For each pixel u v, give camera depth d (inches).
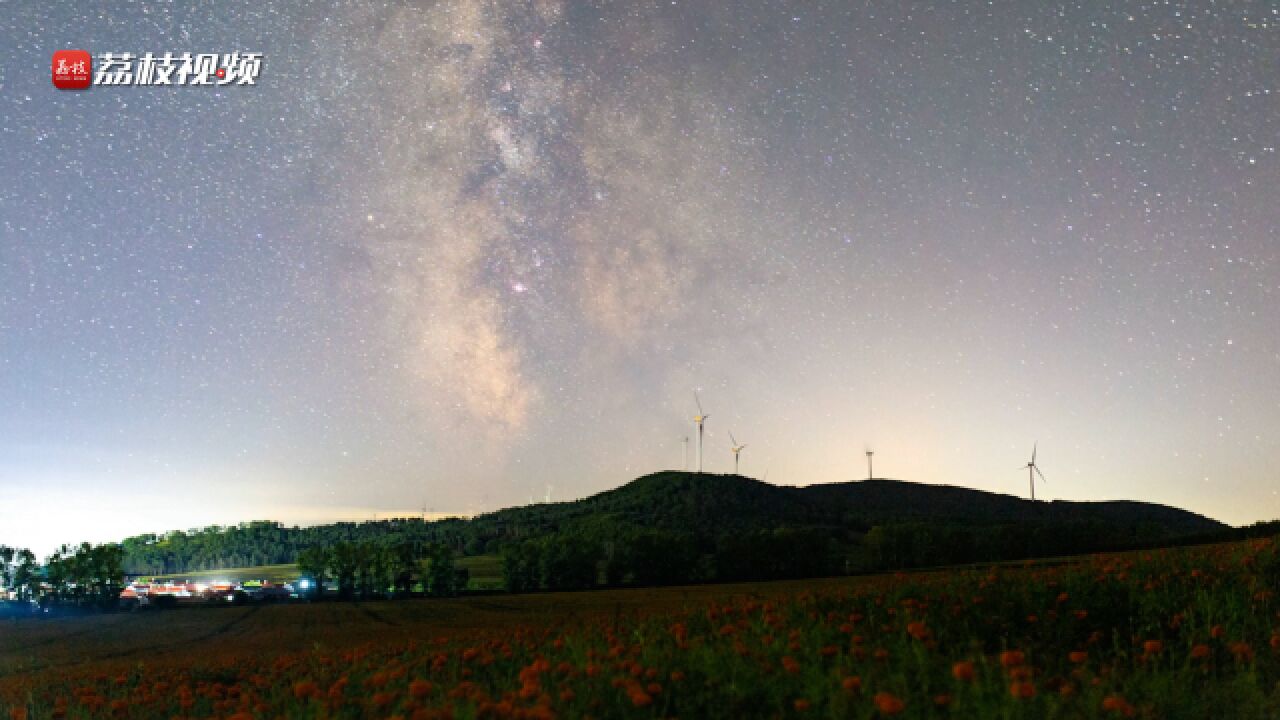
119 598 4542.3
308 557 4916.3
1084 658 298.8
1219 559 592.4
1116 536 4648.1
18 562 4441.4
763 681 293.6
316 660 521.7
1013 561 4352.9
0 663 1806.1
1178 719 261.1
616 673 318.7
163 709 438.0
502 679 358.0
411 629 2490.2
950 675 283.0
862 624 414.0
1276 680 311.9
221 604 4234.7
